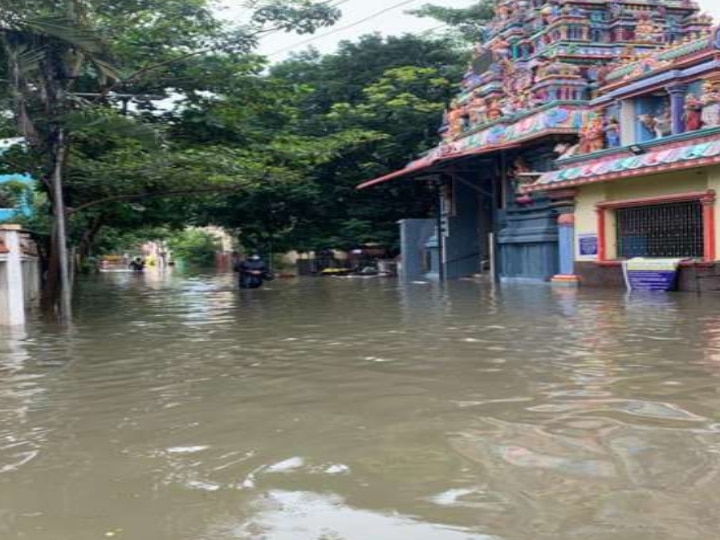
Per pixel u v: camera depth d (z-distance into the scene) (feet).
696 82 52.34
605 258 57.57
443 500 11.39
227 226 110.93
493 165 73.00
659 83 53.67
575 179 57.52
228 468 13.32
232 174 51.85
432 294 56.18
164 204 69.92
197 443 15.02
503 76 76.38
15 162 46.06
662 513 10.57
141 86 52.26
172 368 24.09
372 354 25.94
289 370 23.13
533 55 72.18
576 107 64.95
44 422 17.07
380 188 104.78
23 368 24.88
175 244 211.20
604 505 10.94
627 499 11.14
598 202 57.98
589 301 44.57
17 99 39.50
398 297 54.03
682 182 50.96
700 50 51.34
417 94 101.09
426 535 10.11
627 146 54.08
